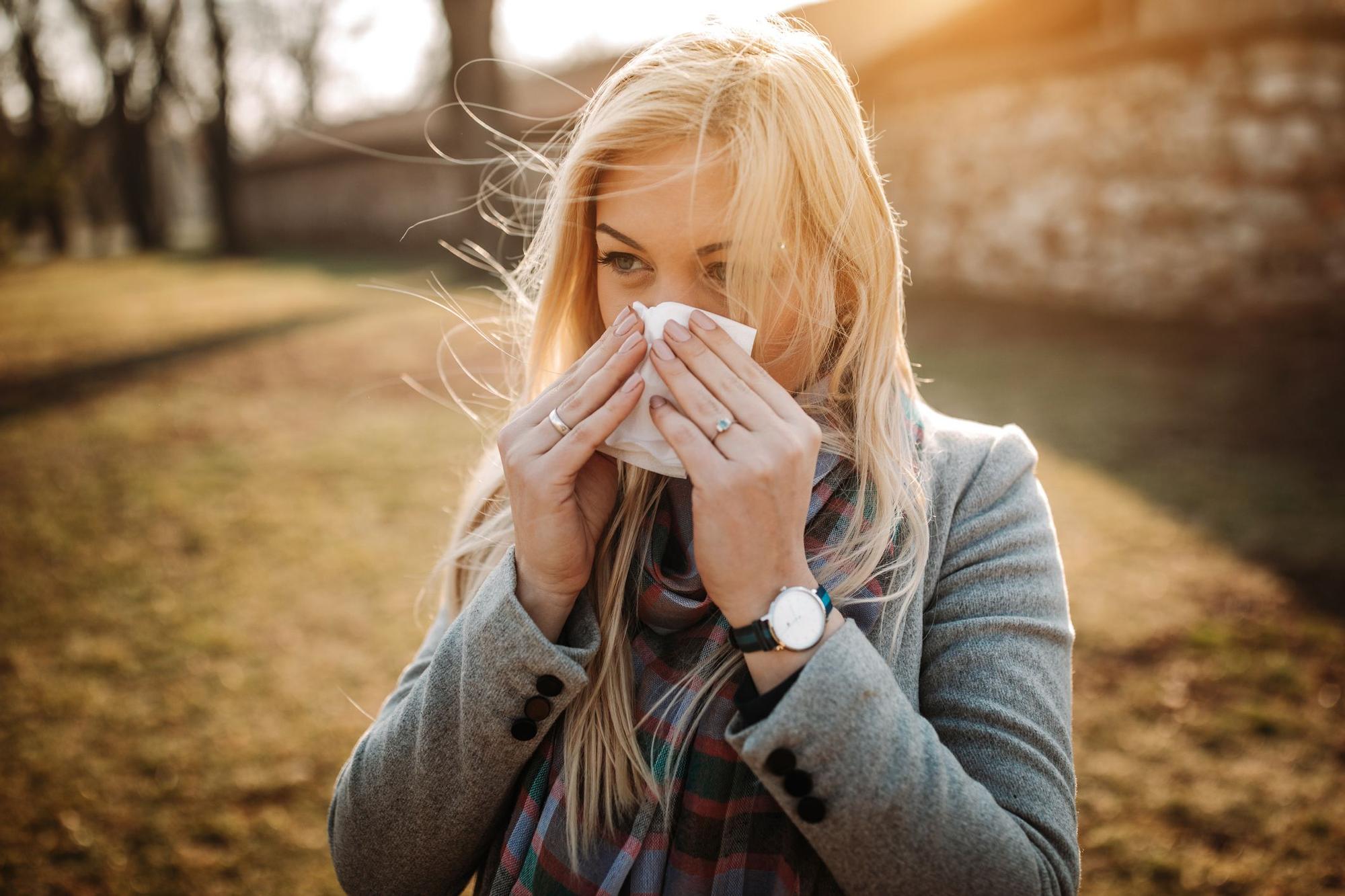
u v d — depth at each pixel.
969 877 0.76
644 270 0.92
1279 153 7.49
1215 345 7.37
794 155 0.85
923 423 1.04
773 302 0.88
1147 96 8.27
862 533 0.93
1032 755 0.84
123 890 2.32
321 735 2.93
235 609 3.79
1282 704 2.81
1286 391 6.07
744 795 0.87
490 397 1.26
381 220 23.64
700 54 0.88
